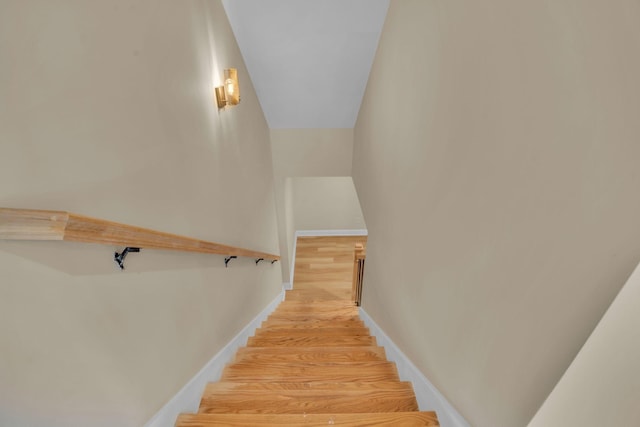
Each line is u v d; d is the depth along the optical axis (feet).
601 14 2.15
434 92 5.11
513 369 3.30
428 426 4.85
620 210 2.11
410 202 6.48
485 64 3.60
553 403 2.73
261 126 12.42
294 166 14.78
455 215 4.49
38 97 2.65
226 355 7.42
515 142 3.14
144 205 4.18
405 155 6.75
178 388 5.21
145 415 4.28
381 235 9.19
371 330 10.41
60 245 2.89
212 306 6.76
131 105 3.90
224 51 7.78
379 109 9.14
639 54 1.92
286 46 9.59
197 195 5.95
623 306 2.08
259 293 11.96
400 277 7.28
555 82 2.60
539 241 2.87
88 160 3.20
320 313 13.61
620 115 2.07
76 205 3.05
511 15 3.10
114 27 3.59
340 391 5.90
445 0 4.54
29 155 2.59
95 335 3.35
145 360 4.29
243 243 9.33
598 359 2.27
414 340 6.34
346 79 11.02
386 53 8.16
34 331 2.66
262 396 5.77
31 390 2.65
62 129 2.90
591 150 2.31
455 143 4.43
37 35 2.64
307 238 24.38
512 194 3.22
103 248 3.45
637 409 1.95
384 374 6.84
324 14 8.55
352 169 14.55
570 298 2.56
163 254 4.74
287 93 11.77
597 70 2.22
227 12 8.03
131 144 3.90
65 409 2.98
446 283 4.84
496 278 3.54
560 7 2.49
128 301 3.92
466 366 4.26
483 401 3.88
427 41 5.32
